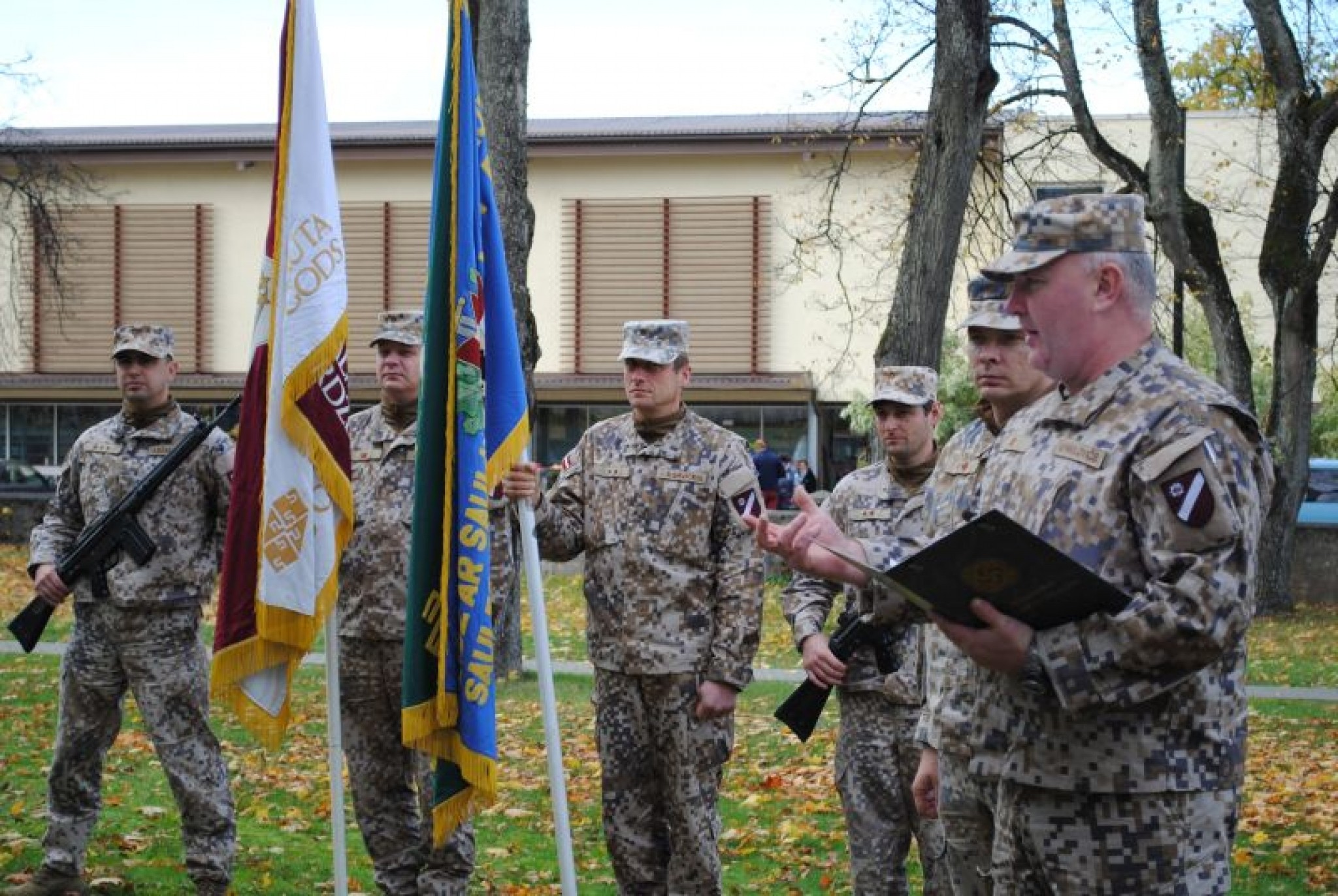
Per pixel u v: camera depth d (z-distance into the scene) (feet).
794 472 103.45
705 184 118.93
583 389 118.11
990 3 51.49
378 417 20.45
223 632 18.21
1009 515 11.55
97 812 21.72
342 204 121.29
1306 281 69.67
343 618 19.90
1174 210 67.62
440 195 17.03
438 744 16.56
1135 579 10.87
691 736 18.79
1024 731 11.25
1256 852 26.71
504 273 17.33
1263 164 102.47
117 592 20.89
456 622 16.42
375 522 19.77
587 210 120.47
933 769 15.70
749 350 118.93
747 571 18.86
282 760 33.24
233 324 123.54
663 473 19.13
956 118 49.11
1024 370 15.62
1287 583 71.61
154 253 123.65
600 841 27.12
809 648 19.07
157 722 20.97
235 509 18.43
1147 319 11.45
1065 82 67.67
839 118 115.44
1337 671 52.70
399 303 120.88
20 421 126.52
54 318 124.77
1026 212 11.56
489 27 44.96
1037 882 11.45
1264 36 69.10
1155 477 10.68
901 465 19.90
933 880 19.11
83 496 21.66
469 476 16.49
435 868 19.66
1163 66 67.05
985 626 10.67
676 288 119.55
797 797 31.04
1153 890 10.90
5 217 122.93
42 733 35.91
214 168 122.93
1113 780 10.86
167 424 21.76
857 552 12.45
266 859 24.34
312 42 18.56
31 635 21.45
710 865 18.86
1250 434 10.88
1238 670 11.21
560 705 42.04
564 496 19.85
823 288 117.50
